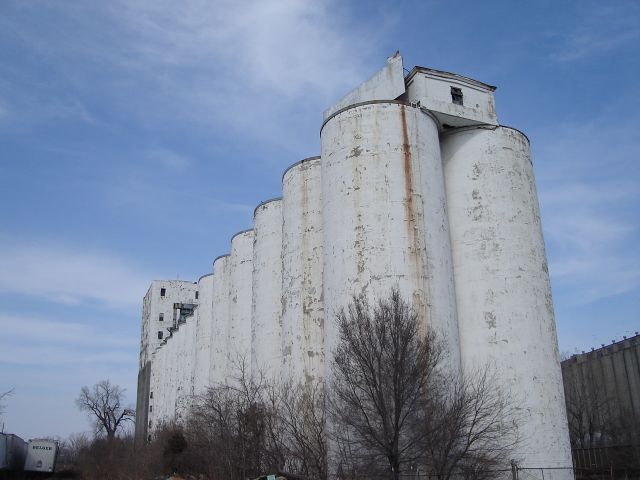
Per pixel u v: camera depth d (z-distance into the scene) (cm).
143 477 4856
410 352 2391
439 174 3172
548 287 3325
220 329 5488
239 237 5084
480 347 3100
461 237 3297
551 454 2961
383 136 3020
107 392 11188
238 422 3359
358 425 2341
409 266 2819
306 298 3444
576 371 6188
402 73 3375
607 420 5275
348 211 2952
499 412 2727
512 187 3347
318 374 3281
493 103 3519
